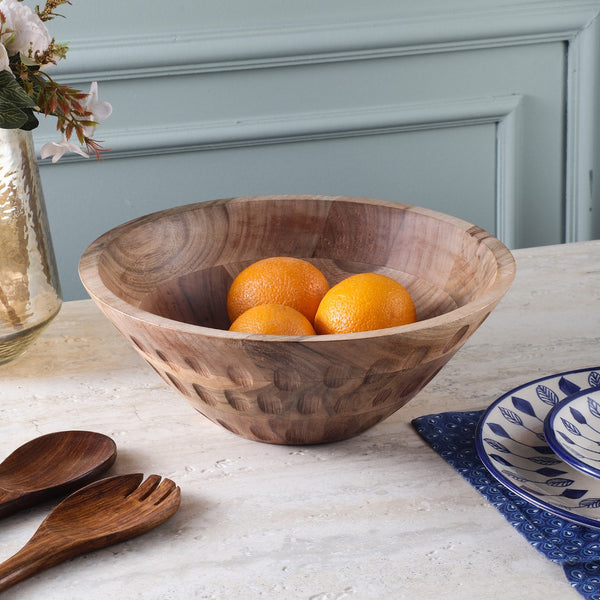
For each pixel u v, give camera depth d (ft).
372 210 2.34
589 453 1.60
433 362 1.68
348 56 4.06
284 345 1.51
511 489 1.57
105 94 3.91
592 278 2.93
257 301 2.11
